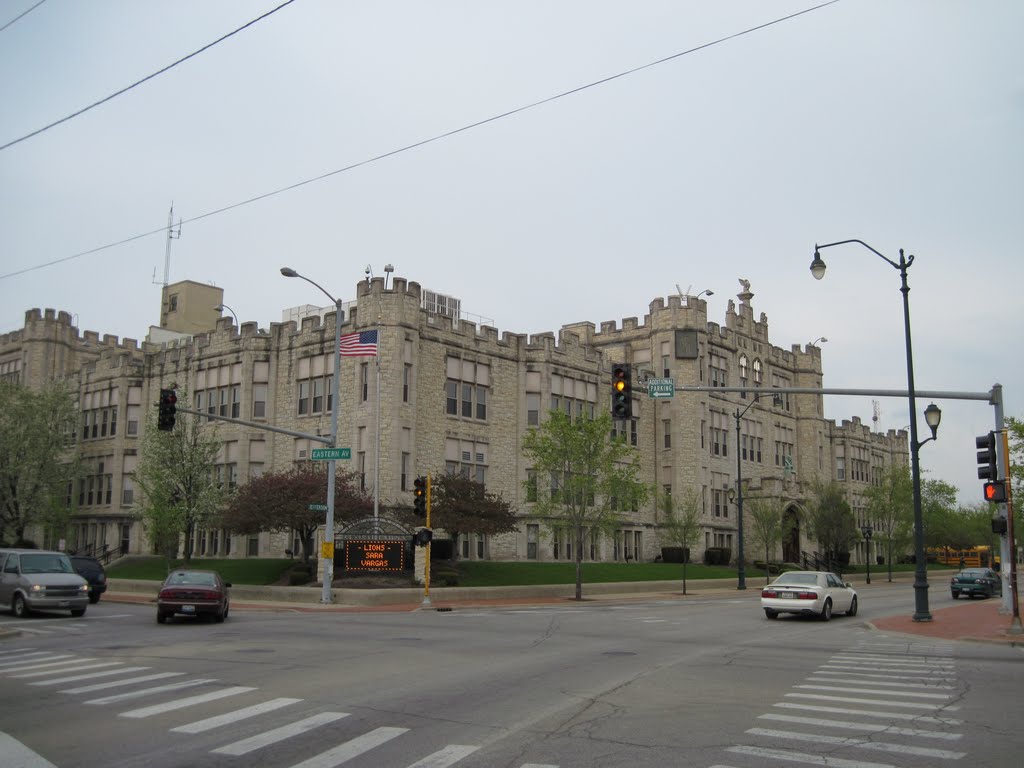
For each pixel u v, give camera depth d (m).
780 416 74.25
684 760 8.73
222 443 51.25
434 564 43.50
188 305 70.50
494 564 47.12
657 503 58.88
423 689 13.20
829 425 82.50
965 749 9.23
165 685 13.51
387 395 45.56
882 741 9.61
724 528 64.00
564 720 10.80
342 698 12.32
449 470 49.31
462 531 40.84
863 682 14.18
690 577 51.56
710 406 63.75
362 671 15.20
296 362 50.72
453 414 50.03
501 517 42.19
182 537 51.22
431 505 41.28
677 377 61.84
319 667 15.73
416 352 47.25
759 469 69.94
